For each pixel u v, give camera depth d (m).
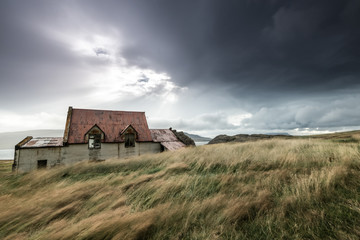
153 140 25.11
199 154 12.07
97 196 5.61
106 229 3.26
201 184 5.85
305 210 3.55
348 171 5.16
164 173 8.00
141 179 7.14
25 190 7.62
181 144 24.78
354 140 15.30
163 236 3.16
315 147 10.59
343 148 8.49
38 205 5.22
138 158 14.71
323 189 4.20
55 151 19.45
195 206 4.05
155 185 6.04
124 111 27.14
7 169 23.84
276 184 5.11
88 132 21.23
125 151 22.77
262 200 4.02
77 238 3.16
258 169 7.34
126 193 5.77
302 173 5.88
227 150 12.30
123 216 3.81
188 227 3.40
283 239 2.83
